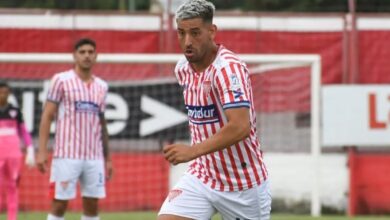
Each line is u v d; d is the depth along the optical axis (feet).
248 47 147.74
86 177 95.04
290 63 141.18
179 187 59.21
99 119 96.78
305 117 146.51
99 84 96.32
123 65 144.97
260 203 59.21
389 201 145.18
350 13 147.43
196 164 59.52
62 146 93.91
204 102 56.54
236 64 55.11
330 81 146.92
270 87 146.82
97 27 147.54
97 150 95.35
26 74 143.54
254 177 58.44
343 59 146.92
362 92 144.46
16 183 109.81
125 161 144.36
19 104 143.13
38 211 141.38
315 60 140.05
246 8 203.41
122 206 144.25
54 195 93.71
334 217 136.77
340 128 144.36
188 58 54.75
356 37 146.92
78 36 147.43
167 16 147.43
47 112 94.32
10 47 146.92
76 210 140.67
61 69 144.25
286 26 147.74
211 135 57.21
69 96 94.32
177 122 144.97
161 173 144.66
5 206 139.85
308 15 147.74
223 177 58.18
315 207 138.62
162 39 147.33
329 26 147.43
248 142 57.62
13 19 147.13
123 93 144.87
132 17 147.74
